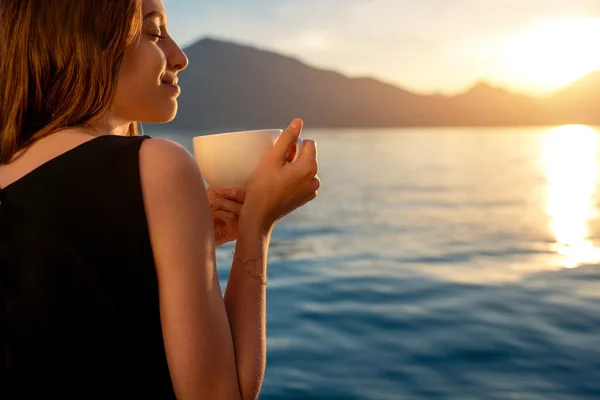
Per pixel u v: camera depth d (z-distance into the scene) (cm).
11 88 75
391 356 666
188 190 71
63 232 68
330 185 3381
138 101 81
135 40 79
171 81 86
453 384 592
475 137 15462
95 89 74
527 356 670
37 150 74
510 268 1231
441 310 870
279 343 714
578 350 689
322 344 707
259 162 90
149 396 70
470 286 1047
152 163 70
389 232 1838
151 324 70
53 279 68
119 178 69
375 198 2814
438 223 2022
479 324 793
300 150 90
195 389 70
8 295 69
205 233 72
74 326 68
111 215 68
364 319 816
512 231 1823
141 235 69
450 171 4350
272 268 1247
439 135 19000
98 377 68
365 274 1163
